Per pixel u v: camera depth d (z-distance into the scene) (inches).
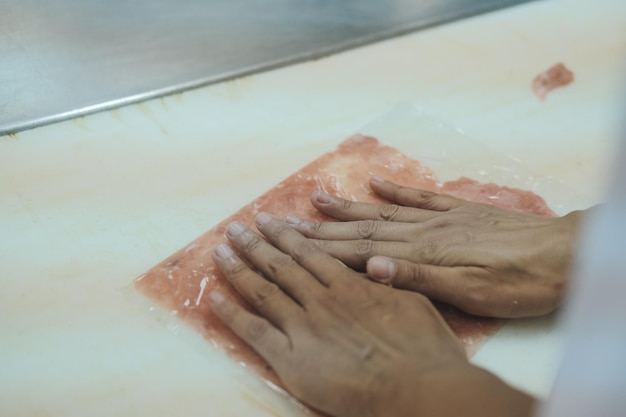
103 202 41.1
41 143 44.0
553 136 47.9
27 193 41.1
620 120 14.7
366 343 31.4
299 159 44.9
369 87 50.5
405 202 41.2
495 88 51.3
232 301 34.7
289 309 33.3
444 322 33.6
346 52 52.6
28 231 39.1
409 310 32.9
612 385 17.6
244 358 34.2
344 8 55.9
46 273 37.2
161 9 53.6
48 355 33.8
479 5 57.4
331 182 43.4
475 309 36.0
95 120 45.7
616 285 16.0
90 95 46.9
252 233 37.0
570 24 57.2
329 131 47.0
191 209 41.2
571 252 35.2
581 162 46.3
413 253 36.6
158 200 41.5
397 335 31.7
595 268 16.1
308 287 33.9
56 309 35.7
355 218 39.9
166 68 49.3
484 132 47.9
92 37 50.6
